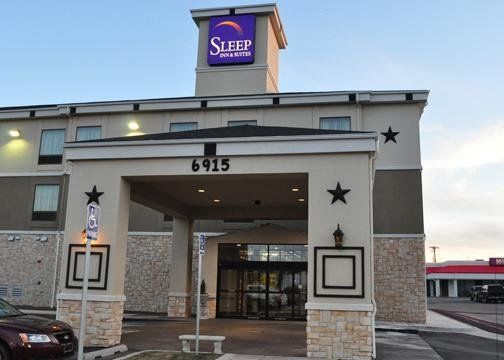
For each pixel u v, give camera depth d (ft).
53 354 30.83
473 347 50.34
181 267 73.46
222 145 43.39
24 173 91.45
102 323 42.78
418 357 41.24
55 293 86.12
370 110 79.97
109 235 44.34
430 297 239.71
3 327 30.35
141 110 86.69
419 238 74.74
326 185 41.22
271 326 62.13
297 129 47.55
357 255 39.68
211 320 69.97
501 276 233.76
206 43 94.53
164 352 40.09
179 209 67.87
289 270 72.95
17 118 92.27
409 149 77.66
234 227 84.94
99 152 45.39
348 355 38.32
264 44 92.32
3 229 90.43
